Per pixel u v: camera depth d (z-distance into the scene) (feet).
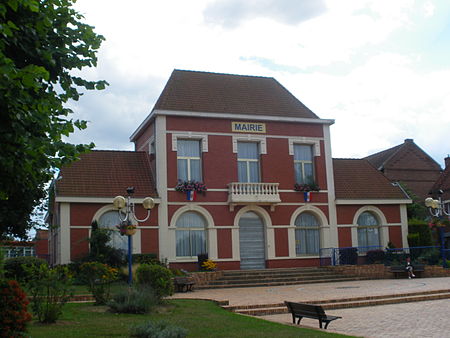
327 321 38.68
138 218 83.41
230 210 88.22
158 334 32.53
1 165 27.40
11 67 23.62
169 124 87.20
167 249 83.66
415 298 58.70
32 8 25.45
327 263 92.63
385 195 99.19
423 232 97.76
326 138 96.84
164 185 85.20
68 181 81.66
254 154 92.79
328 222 94.27
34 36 29.60
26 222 60.95
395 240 98.27
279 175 92.27
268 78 103.71
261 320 42.70
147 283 50.42
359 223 98.02
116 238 82.02
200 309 48.47
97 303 49.55
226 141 90.12
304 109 98.58
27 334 30.32
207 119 89.51
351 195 97.30
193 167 88.79
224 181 88.79
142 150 96.53
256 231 90.43
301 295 61.41
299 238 93.35
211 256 85.92
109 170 86.94
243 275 81.46
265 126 92.89
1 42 24.80
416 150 143.23
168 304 50.85
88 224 80.02
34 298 38.93
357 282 79.56
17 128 26.09
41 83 30.45
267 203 89.56
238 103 94.48
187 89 93.76
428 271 85.97
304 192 93.04
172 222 84.79
